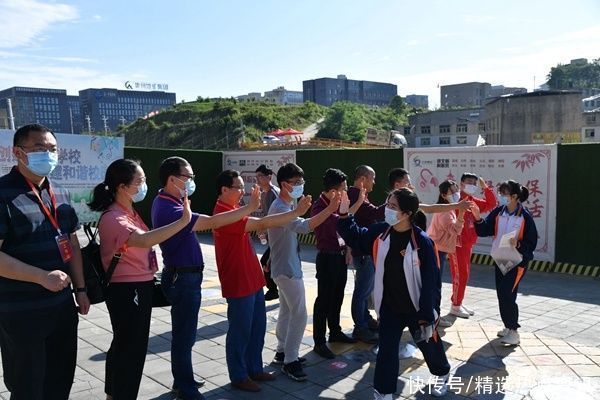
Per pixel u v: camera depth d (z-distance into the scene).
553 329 5.56
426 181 10.16
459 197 5.87
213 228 3.75
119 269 3.14
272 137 60.62
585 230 8.37
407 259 3.56
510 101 50.25
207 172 14.29
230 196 3.90
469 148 9.50
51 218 2.79
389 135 55.22
